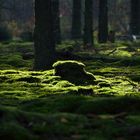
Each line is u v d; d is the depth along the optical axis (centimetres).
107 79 1650
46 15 1919
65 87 1403
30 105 941
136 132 650
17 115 690
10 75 1562
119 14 7400
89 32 3338
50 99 960
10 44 3594
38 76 1593
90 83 1506
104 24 3978
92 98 899
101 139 627
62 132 655
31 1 7512
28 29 7000
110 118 737
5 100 1132
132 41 3916
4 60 2289
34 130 656
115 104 815
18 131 619
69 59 2145
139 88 1444
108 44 3466
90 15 3347
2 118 670
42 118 697
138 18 4469
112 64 2155
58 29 3531
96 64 2144
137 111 799
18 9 7419
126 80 1631
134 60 2162
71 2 7888
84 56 2269
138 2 4466
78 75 1536
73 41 3941
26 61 2284
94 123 704
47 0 1920
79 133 661
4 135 609
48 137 636
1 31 5078
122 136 648
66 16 7725
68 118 715
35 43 1941
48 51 1933
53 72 1584
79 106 861
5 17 7306
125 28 7194
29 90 1352
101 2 3984
